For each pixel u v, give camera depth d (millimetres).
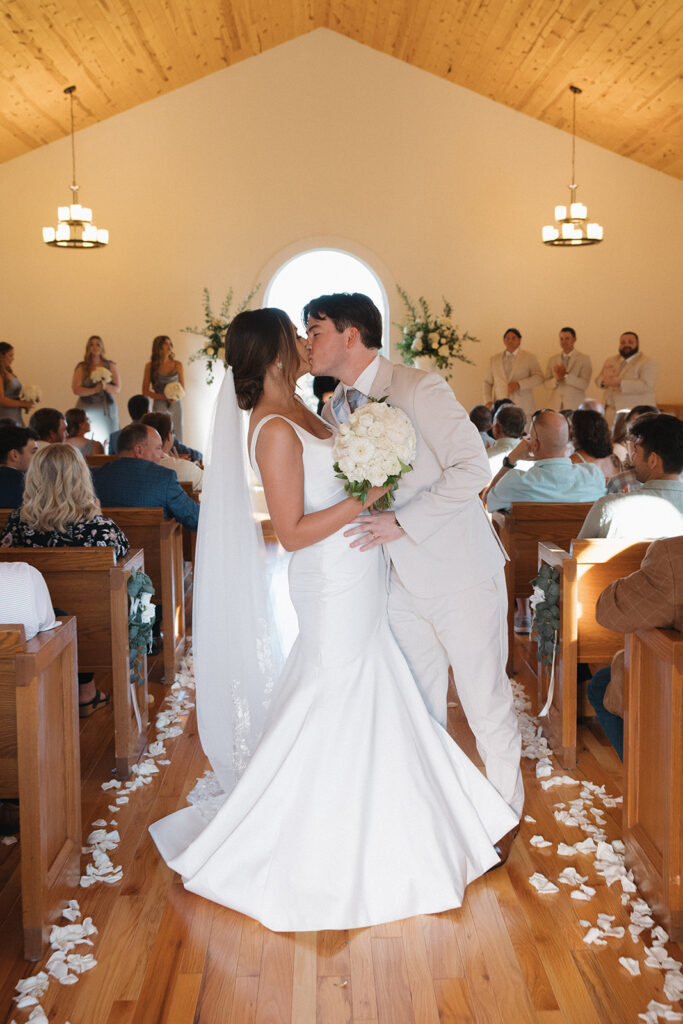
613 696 2838
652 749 2469
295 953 2273
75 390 9977
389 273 10969
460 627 2566
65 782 2512
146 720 3588
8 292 10883
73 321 10930
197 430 11094
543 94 9938
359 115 10781
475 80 10375
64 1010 2062
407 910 2406
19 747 2197
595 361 11070
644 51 8125
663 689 2355
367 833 2416
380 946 2295
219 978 2176
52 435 5547
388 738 2463
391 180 10859
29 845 2223
